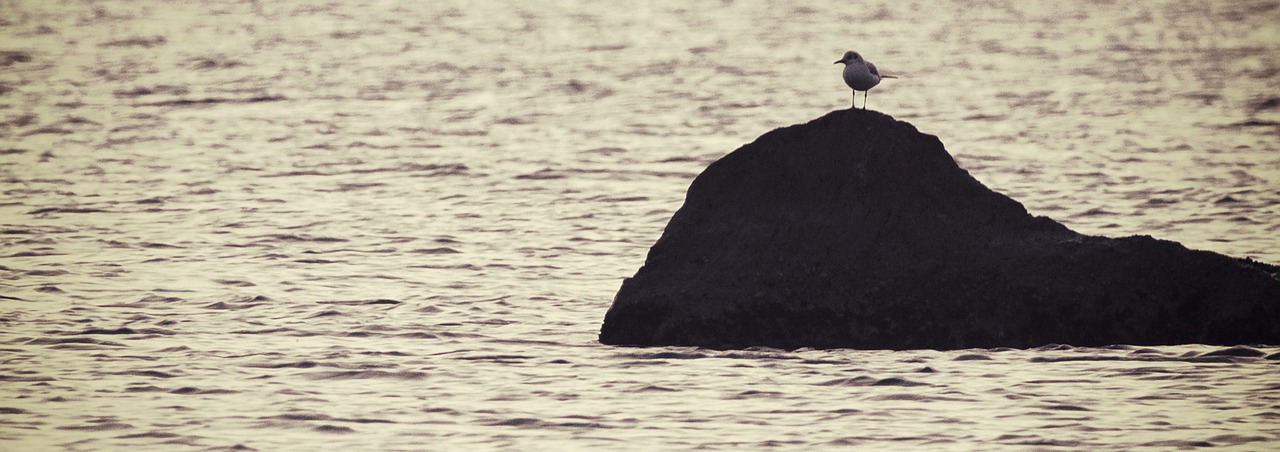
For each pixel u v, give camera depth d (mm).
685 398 13961
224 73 56062
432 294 19391
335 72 56688
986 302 15734
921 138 16516
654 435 12781
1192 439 12539
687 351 15688
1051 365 14938
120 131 39312
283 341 16547
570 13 83250
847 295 15805
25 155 34219
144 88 50562
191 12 80750
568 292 19719
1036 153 35375
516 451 12352
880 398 13883
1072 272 15891
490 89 51594
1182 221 25906
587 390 14273
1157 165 32906
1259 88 49938
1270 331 15680
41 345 16188
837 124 16688
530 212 26953
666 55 63656
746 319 15859
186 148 36125
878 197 16203
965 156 34906
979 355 15344
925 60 61531
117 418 13266
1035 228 16375
